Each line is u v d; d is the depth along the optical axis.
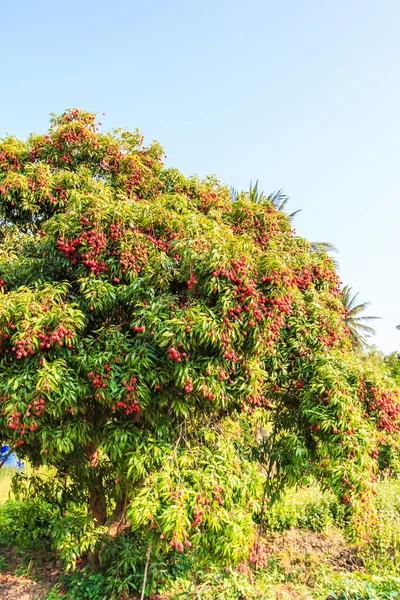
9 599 4.94
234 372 4.18
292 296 4.66
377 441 4.94
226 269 3.87
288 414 5.27
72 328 3.83
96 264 4.21
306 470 5.16
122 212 4.39
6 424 3.83
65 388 3.75
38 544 6.28
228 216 5.96
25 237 5.29
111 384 3.81
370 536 6.25
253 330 3.96
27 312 3.72
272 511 7.42
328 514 7.79
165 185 6.47
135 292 4.10
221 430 4.65
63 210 5.53
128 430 4.21
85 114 6.70
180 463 3.98
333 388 4.53
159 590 5.11
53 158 6.11
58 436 4.01
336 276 6.48
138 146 7.01
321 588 5.23
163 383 3.95
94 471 5.44
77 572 5.38
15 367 3.88
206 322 3.63
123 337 4.05
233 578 5.08
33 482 5.80
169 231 4.59
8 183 5.30
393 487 9.05
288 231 6.64
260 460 5.43
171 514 3.42
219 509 3.69
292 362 5.21
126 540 5.38
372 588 4.84
